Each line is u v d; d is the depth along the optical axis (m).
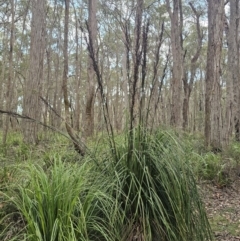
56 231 2.27
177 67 11.87
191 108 32.88
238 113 10.98
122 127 3.37
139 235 2.72
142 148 2.97
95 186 2.69
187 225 2.83
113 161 3.02
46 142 4.86
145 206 2.87
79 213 2.54
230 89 11.23
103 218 2.74
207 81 9.08
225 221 4.31
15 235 2.43
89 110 7.08
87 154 3.18
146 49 2.93
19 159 4.01
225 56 23.70
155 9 17.75
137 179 2.83
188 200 2.84
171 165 2.83
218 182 5.82
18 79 27.33
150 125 3.13
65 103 6.75
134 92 2.94
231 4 11.36
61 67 25.81
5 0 17.73
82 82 27.83
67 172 2.55
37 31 10.47
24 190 2.50
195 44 25.75
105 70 26.67
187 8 21.36
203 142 8.52
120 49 25.95
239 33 13.25
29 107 9.44
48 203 2.35
